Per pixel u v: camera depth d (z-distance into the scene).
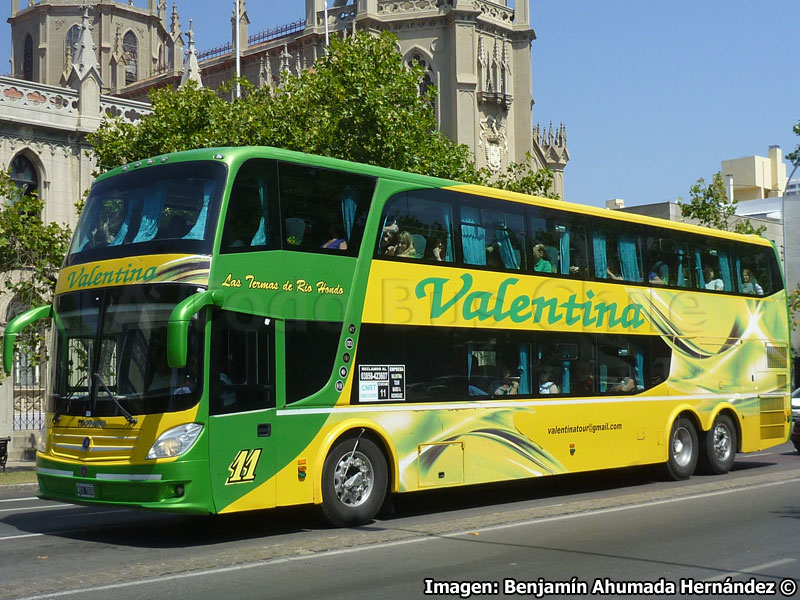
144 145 28.88
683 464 19.23
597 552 10.92
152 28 77.19
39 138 40.53
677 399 18.97
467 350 14.91
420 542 11.68
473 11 55.03
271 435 12.30
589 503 15.17
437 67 55.53
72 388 12.42
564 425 16.38
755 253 21.80
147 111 44.53
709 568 10.05
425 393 14.22
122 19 75.25
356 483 13.35
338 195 13.48
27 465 25.73
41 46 74.31
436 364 14.42
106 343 12.16
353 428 13.37
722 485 17.48
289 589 9.09
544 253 16.44
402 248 14.19
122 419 11.76
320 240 13.14
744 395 20.83
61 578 9.69
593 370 17.11
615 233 18.02
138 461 11.51
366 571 9.93
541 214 16.55
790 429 22.09
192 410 11.54
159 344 11.72
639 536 12.01
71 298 12.74
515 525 12.97
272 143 27.67
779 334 22.11
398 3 56.38
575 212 17.20
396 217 14.19
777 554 10.85
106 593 8.97
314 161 13.24
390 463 13.78
